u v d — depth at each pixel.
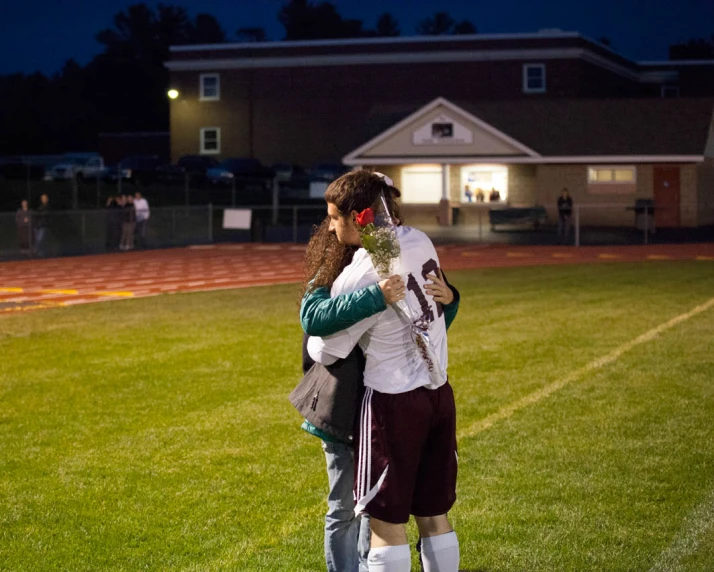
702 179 36.78
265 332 12.06
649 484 5.80
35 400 8.34
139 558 4.82
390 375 3.61
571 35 48.97
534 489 5.76
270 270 21.97
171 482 6.02
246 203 44.25
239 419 7.59
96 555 4.86
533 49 49.47
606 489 5.73
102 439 7.04
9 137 82.12
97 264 24.17
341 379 3.76
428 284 3.69
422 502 3.75
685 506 5.41
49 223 28.38
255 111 53.22
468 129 37.03
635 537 4.96
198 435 7.12
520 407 7.80
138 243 30.16
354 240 3.74
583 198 37.34
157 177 49.38
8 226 27.42
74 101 89.25
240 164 48.62
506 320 12.70
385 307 3.51
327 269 3.74
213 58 53.31
